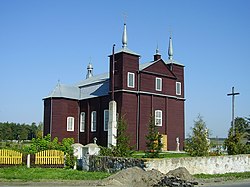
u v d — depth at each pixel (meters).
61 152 30.45
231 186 21.00
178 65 56.28
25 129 121.56
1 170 25.56
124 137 29.41
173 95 53.59
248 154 31.16
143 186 20.14
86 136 55.88
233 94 43.19
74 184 20.12
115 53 49.34
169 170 24.89
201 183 22.11
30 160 29.47
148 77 50.72
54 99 56.91
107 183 20.17
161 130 50.84
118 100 48.12
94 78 63.91
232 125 39.75
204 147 30.73
